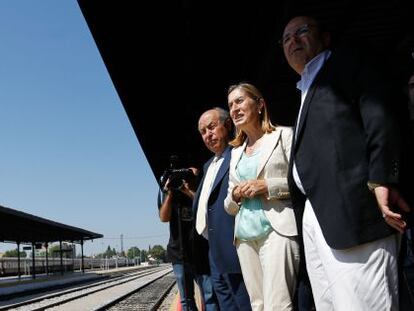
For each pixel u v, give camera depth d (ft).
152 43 18.94
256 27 17.29
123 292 87.35
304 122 7.75
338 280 7.12
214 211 12.20
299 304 9.91
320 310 7.88
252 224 10.34
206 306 15.29
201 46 19.54
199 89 24.71
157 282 115.14
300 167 7.71
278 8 15.83
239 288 11.87
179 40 19.07
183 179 16.62
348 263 7.04
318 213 7.36
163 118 29.99
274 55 17.97
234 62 21.45
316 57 8.17
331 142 7.27
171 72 22.21
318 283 7.88
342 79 7.37
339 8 17.12
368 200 6.92
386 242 6.93
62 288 122.21
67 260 218.38
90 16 16.63
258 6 16.24
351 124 7.21
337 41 8.79
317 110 7.55
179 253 18.92
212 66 21.83
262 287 10.63
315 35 8.50
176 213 17.67
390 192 6.56
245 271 10.73
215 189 12.29
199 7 16.67
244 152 11.30
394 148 6.46
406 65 18.62
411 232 8.11
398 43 19.24
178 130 33.06
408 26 17.98
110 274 200.03
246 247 10.68
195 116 29.60
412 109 7.57
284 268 9.82
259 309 10.63
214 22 17.71
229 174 11.42
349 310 6.95
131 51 19.58
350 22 17.85
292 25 8.60
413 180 6.74
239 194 10.34
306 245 8.06
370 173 6.64
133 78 22.67
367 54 7.38
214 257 12.16
